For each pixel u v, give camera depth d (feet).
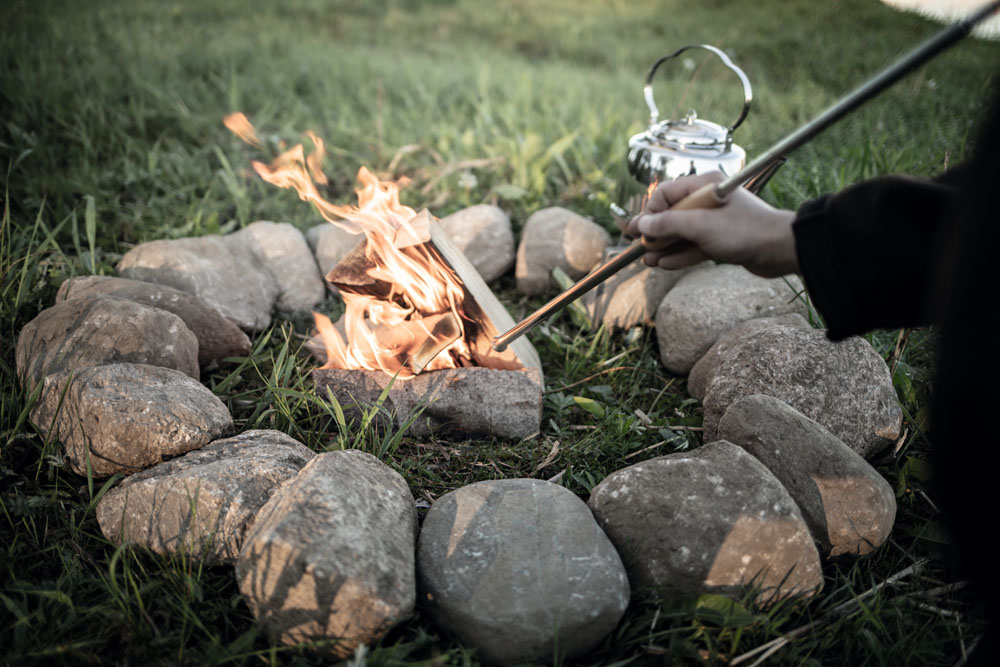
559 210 11.12
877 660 5.66
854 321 3.98
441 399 7.87
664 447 7.95
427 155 14.12
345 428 7.26
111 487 6.54
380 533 5.58
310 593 5.10
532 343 9.78
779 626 5.85
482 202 12.60
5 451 6.74
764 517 5.82
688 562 5.81
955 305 2.88
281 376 8.41
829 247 3.91
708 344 8.82
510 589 5.49
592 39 22.62
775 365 7.56
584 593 5.47
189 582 5.60
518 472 7.61
